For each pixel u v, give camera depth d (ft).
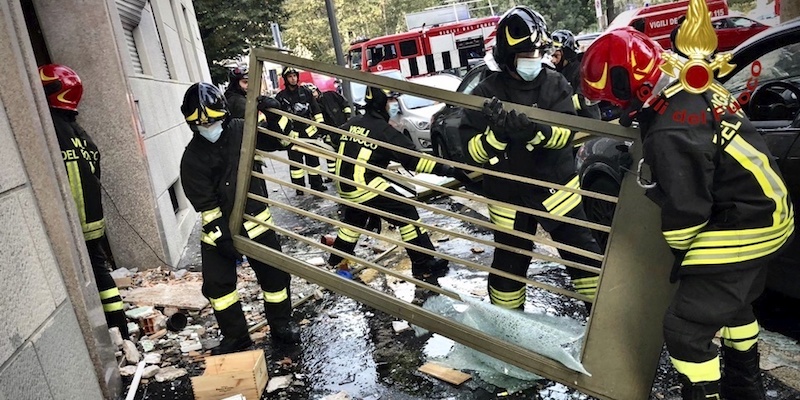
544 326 9.39
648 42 7.40
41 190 9.98
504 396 10.08
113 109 18.10
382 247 19.42
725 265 6.98
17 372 7.57
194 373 12.15
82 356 9.64
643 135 7.39
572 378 8.47
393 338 12.77
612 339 8.23
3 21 9.86
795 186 9.96
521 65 9.70
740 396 8.42
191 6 50.72
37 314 8.39
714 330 7.28
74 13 17.47
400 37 68.80
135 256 18.99
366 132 15.03
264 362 11.50
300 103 27.66
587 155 14.43
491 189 10.74
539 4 88.02
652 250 7.89
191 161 11.44
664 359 10.68
